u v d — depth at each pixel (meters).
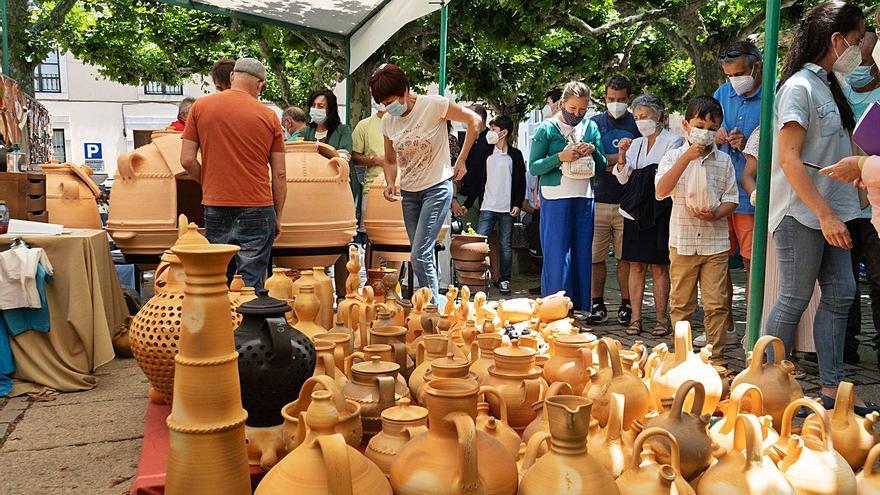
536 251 9.17
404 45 12.02
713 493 1.78
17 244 3.99
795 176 2.97
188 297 1.66
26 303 3.88
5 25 8.21
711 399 2.40
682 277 4.39
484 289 7.03
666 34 10.40
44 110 9.75
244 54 16.92
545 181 5.63
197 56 16.19
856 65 3.10
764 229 3.16
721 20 9.56
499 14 9.52
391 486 1.74
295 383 2.21
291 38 11.23
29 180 4.71
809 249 3.10
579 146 5.36
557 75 14.96
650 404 2.29
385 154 5.00
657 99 5.11
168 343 2.72
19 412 3.66
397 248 5.57
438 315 3.11
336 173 4.88
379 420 2.27
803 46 3.17
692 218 4.28
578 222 5.63
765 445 2.03
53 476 2.85
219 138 4.05
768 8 3.04
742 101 4.73
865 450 2.12
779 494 1.75
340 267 5.76
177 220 4.80
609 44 14.16
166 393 2.88
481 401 2.27
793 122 2.99
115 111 29.62
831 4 3.13
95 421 3.52
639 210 5.26
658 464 1.79
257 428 2.22
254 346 2.17
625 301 5.91
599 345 2.38
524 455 1.92
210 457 1.64
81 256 4.14
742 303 7.18
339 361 2.57
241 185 4.09
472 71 13.84
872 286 4.18
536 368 2.46
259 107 4.17
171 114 30.28
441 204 4.57
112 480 2.81
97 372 4.45
